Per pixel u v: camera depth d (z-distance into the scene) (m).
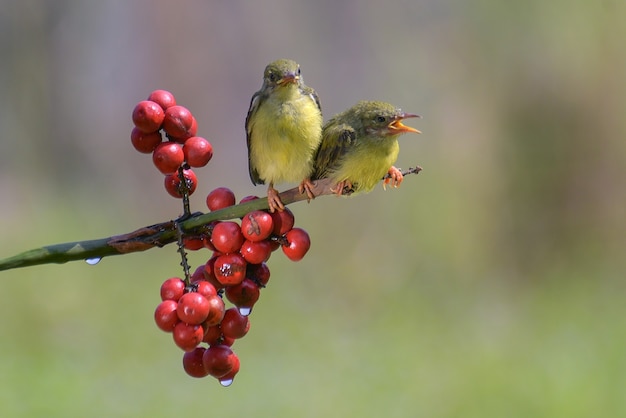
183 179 4.45
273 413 10.13
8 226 19.42
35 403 10.22
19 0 24.75
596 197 16.70
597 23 17.17
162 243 4.38
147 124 4.50
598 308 14.06
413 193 16.91
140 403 10.32
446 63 19.69
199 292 4.09
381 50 24.50
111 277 15.37
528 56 17.55
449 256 16.27
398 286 15.34
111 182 24.06
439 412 10.28
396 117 6.05
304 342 12.69
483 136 17.34
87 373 11.25
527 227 16.56
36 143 24.92
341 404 10.48
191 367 4.43
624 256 16.41
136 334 12.83
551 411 10.30
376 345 12.56
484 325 13.57
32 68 25.03
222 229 4.30
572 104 17.03
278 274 15.64
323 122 6.56
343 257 16.05
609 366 11.44
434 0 22.25
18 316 13.27
